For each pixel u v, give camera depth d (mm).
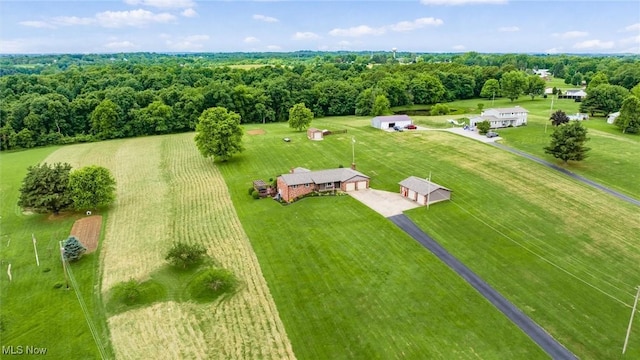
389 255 48125
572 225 53938
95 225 58219
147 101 127688
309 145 96812
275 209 61844
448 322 37062
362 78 178125
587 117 117000
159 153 97625
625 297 40188
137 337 36250
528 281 42844
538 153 81938
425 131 105750
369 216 58156
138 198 68438
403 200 63406
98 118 116188
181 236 54625
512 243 50062
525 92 163750
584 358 32938
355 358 33375
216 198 67438
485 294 40875
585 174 70438
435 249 49188
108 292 42625
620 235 51344
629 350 33562
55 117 114000
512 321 37094
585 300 39812
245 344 35125
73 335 36625
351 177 67750
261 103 138375
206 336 36188
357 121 129875
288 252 49688
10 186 74812
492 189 65750
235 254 49656
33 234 55594
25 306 40656
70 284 44031
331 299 40719
